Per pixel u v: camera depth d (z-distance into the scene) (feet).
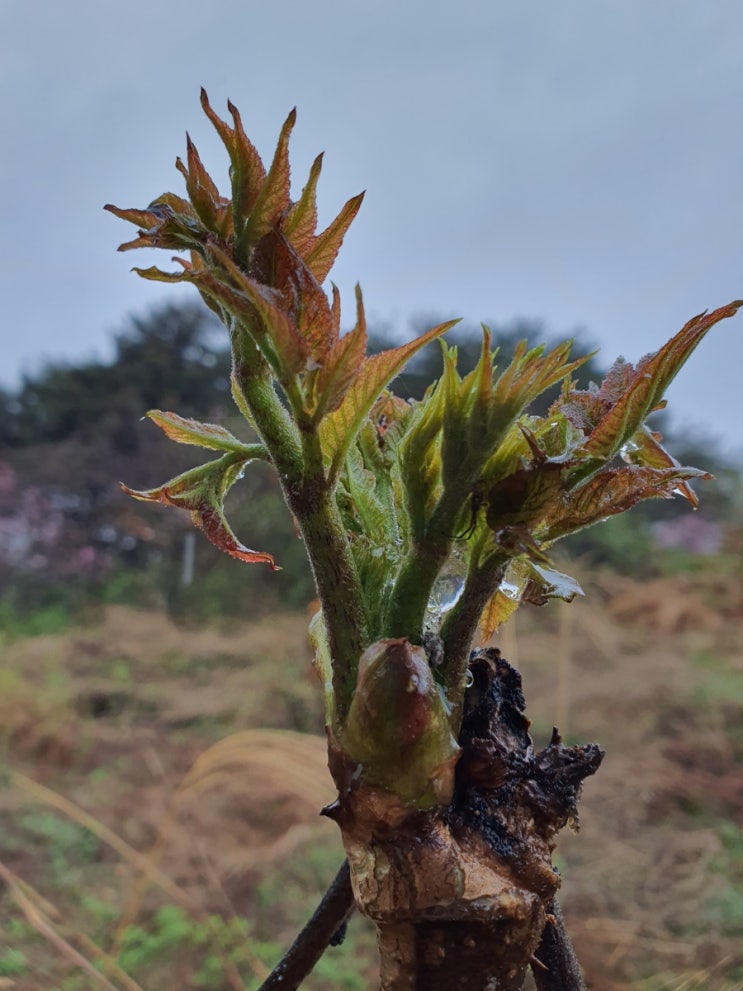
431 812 0.46
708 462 8.79
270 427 0.46
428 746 0.45
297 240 0.46
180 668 6.24
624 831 3.58
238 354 0.46
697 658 5.33
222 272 0.44
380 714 0.44
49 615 8.23
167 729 5.18
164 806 3.84
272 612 7.66
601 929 2.90
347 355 0.42
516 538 0.44
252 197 0.45
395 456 0.54
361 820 0.46
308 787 3.52
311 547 0.47
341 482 0.55
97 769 4.56
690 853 3.32
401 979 0.48
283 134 0.44
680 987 2.59
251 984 2.72
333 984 2.80
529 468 0.44
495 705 0.52
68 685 5.74
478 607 0.48
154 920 3.05
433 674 0.47
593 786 3.91
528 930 0.48
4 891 3.24
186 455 9.95
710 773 4.03
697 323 0.45
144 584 8.57
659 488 0.48
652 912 2.95
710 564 7.16
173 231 0.46
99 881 3.32
